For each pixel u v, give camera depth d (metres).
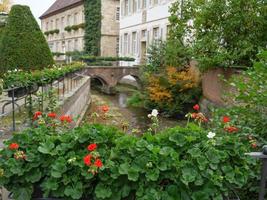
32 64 11.88
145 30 27.08
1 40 12.09
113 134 3.01
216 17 11.67
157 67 17.67
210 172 2.67
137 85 26.78
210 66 11.82
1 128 6.22
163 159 2.69
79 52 36.19
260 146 3.70
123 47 32.09
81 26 38.69
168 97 15.48
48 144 2.87
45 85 8.35
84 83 15.30
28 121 6.46
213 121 4.55
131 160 2.76
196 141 2.90
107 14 35.69
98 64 28.30
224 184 2.77
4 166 2.81
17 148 2.84
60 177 2.74
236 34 11.43
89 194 2.81
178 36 15.89
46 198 2.83
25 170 2.79
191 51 12.70
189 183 2.68
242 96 4.34
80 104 13.66
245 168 2.83
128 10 30.86
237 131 3.87
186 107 15.52
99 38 35.53
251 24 11.07
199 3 12.22
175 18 15.72
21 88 7.36
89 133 2.93
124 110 16.66
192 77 15.46
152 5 25.36
